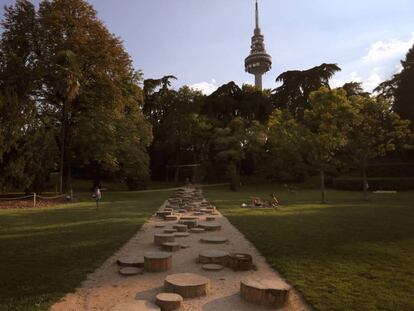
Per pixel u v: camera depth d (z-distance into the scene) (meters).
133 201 27.61
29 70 27.66
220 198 30.75
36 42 29.72
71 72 27.55
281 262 8.09
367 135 28.00
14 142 26.94
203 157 62.62
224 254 8.22
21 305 5.57
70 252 9.29
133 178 44.53
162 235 10.51
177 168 62.78
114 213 18.92
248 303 5.72
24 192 35.56
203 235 12.13
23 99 27.89
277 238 11.13
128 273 7.22
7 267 7.79
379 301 5.63
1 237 11.59
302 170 52.47
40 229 13.34
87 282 6.81
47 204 25.08
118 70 32.38
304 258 8.45
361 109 28.33
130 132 36.06
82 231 12.80
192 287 5.97
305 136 26.78
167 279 6.28
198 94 64.12
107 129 32.56
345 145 29.91
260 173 56.50
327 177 48.25
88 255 8.94
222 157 53.28
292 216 17.06
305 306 5.61
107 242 10.66
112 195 35.25
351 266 7.71
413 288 6.25
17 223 15.05
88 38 30.36
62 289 6.31
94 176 42.47
